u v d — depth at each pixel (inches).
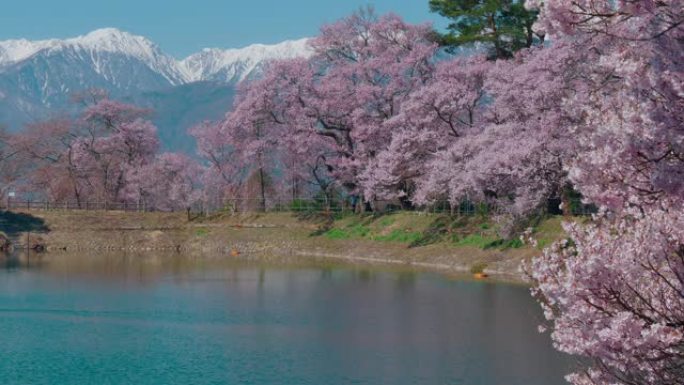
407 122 2268.7
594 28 457.1
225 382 957.8
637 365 490.9
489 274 1830.7
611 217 518.3
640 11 423.2
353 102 2564.0
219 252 2596.0
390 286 1676.9
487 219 2148.1
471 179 1852.9
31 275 1926.7
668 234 479.5
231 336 1197.7
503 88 1908.2
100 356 1080.8
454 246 2105.1
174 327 1267.2
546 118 1702.8
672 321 489.7
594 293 480.4
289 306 1449.3
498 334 1177.4
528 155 1721.2
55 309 1432.1
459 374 972.6
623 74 446.6
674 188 432.8
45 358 1072.8
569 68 1653.5
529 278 569.9
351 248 2383.1
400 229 2351.1
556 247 523.8
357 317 1331.2
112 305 1473.9
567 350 507.2
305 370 1005.2
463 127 2263.8
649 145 433.7
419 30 2578.7
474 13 2293.3
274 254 2502.5
